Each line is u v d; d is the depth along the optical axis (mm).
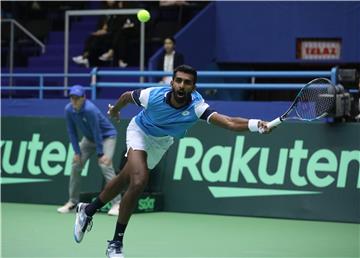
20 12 26922
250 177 16125
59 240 12719
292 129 15945
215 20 21406
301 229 14281
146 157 10250
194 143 16766
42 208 17281
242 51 21172
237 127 9492
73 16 26016
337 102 14844
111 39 22641
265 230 14109
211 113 9781
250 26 21109
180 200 16688
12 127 18688
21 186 18375
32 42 25812
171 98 9805
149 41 23031
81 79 23172
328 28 20516
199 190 16547
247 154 16250
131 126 10375
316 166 15594
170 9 24125
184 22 23656
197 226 14570
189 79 9648
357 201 15180
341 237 13352
